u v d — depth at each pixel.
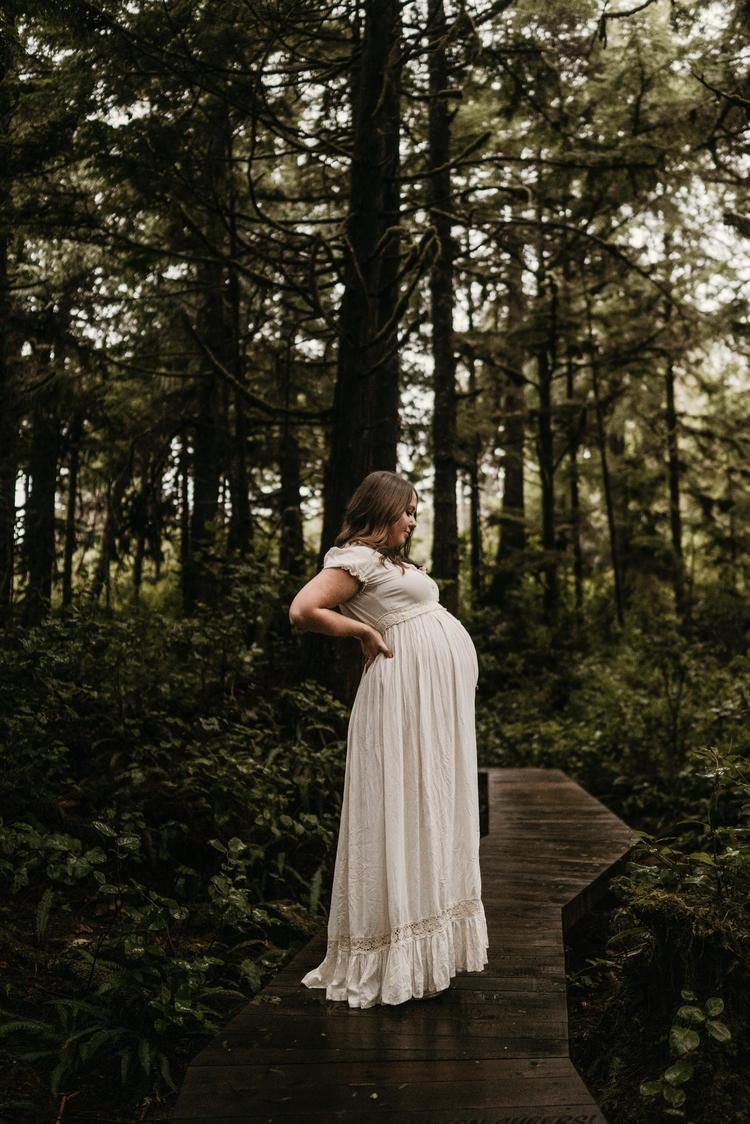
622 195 10.38
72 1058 3.38
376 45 7.43
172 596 12.70
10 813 4.95
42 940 4.19
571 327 15.86
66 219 7.34
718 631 15.78
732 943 3.26
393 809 3.33
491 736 11.20
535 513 21.16
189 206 8.09
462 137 12.05
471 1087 2.77
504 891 4.73
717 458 17.56
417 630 3.48
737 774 4.49
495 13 7.90
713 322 14.18
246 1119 2.62
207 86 6.82
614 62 9.79
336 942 3.45
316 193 11.02
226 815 5.27
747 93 9.20
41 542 9.57
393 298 9.01
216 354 10.62
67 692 5.98
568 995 4.29
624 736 9.48
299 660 7.50
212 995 4.09
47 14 6.16
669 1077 2.88
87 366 8.40
